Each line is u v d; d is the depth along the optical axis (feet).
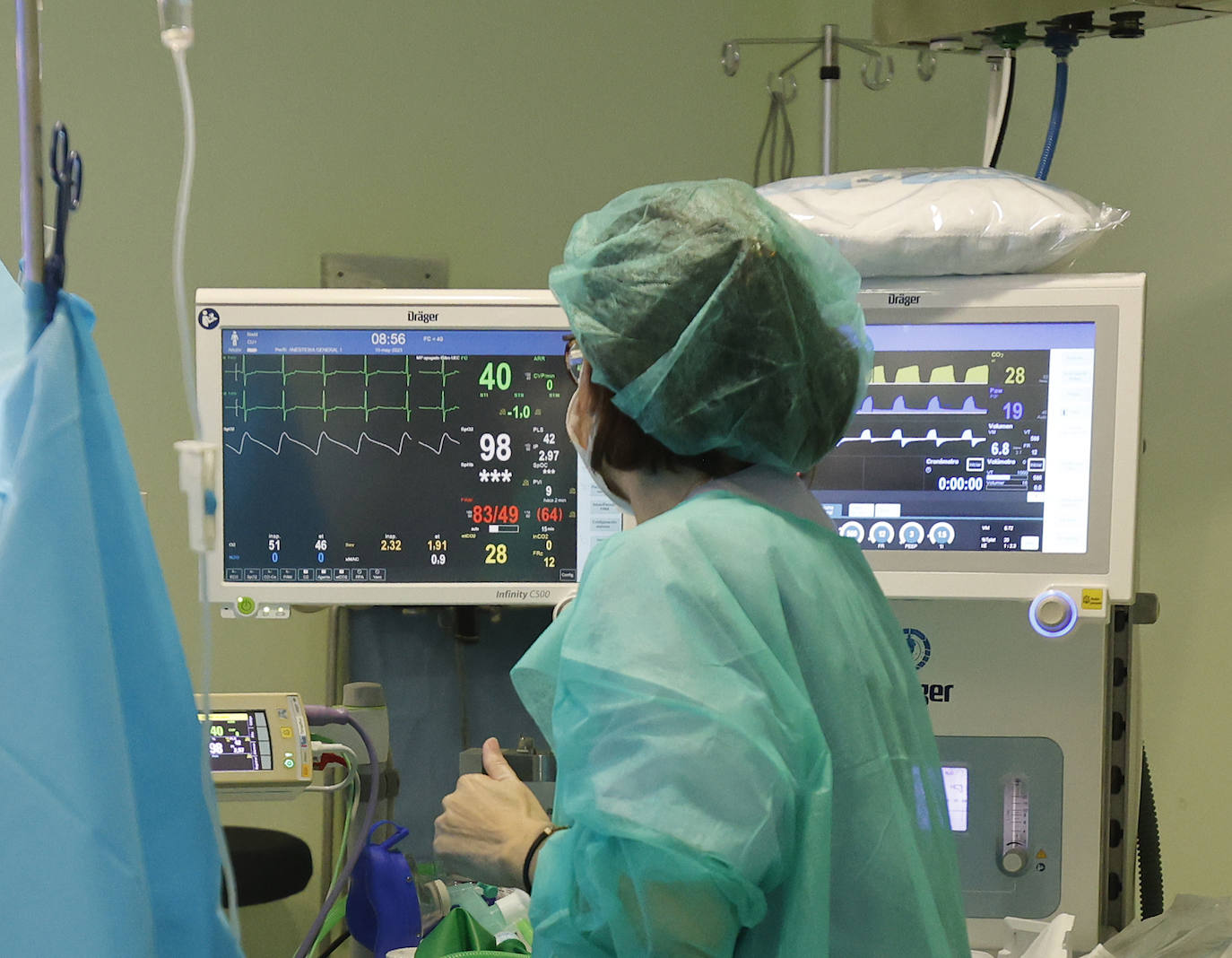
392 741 6.01
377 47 8.31
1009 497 5.04
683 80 9.29
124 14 7.62
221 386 5.41
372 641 6.03
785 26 9.55
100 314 7.75
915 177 5.16
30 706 2.40
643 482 3.68
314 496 5.49
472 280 8.79
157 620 2.70
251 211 8.07
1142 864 5.69
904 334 5.01
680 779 2.88
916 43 5.96
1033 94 7.75
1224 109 6.62
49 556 2.47
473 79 8.62
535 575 5.57
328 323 5.39
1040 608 5.00
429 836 6.00
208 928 2.74
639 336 3.35
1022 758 5.35
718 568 3.19
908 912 3.23
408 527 5.53
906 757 3.46
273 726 4.95
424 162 8.54
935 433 5.04
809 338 3.42
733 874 2.86
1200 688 6.87
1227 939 4.93
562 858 3.22
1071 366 4.96
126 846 2.45
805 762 3.11
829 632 3.30
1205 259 6.76
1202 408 6.81
